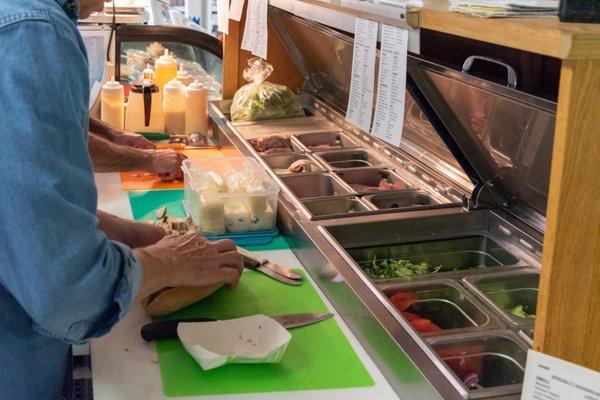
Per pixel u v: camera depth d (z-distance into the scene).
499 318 1.67
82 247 1.25
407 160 2.55
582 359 1.21
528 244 2.01
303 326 1.73
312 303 1.84
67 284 1.24
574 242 1.15
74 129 1.24
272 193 2.22
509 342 1.58
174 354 1.62
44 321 1.27
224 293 1.88
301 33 2.92
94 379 1.52
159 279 1.67
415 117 2.37
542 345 1.20
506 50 1.97
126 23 3.56
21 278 1.23
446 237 2.12
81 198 1.26
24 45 1.19
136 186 2.61
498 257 2.06
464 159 2.07
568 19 1.15
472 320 1.73
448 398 1.34
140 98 3.11
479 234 2.13
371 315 1.61
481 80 1.67
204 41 3.59
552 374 1.12
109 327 1.37
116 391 1.48
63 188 1.22
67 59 1.23
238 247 2.12
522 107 1.63
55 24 1.23
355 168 2.56
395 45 1.69
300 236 2.08
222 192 2.21
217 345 1.62
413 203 2.35
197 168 2.37
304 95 3.30
